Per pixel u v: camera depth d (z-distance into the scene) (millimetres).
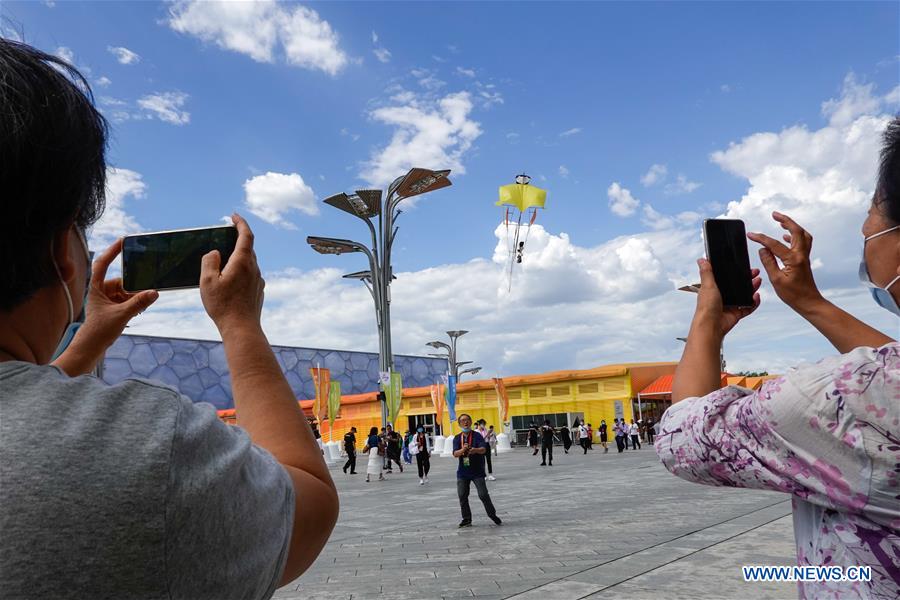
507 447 34062
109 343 1111
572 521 8766
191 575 662
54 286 817
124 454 669
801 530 1073
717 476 1051
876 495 887
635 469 17922
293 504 795
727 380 26453
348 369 75938
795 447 943
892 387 873
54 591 612
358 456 36625
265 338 979
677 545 6570
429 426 43781
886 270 1096
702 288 1328
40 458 649
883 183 1082
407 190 24641
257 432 869
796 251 1356
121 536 634
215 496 684
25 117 750
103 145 899
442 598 5094
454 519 9852
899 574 890
